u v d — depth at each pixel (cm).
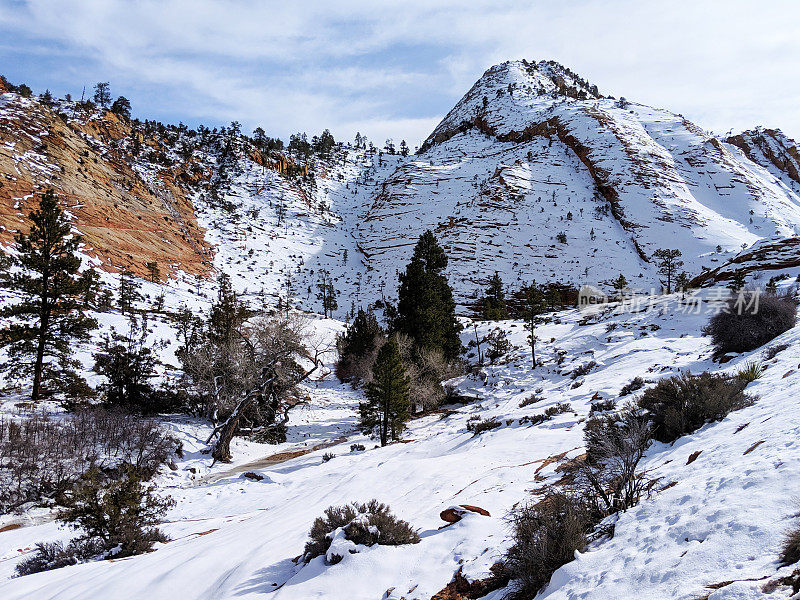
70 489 1905
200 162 17375
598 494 617
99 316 5138
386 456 2092
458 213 15275
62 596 773
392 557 634
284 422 3519
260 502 1662
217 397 2969
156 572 798
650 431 863
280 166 19625
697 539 383
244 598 610
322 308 10738
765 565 305
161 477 2259
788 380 909
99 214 9088
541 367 4088
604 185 15362
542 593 438
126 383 3198
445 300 5100
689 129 19550
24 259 3033
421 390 3712
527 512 571
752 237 12631
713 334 2047
